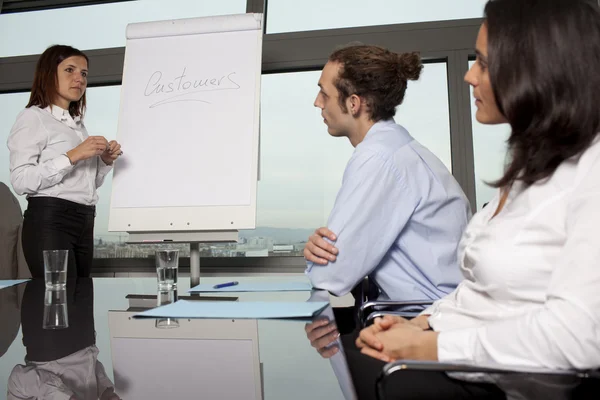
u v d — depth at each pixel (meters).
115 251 2.96
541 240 0.70
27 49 3.07
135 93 2.35
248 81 2.29
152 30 2.42
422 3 2.69
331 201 2.80
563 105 0.68
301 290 1.35
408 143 1.41
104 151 2.25
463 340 0.65
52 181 2.14
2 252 2.84
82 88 2.38
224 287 1.45
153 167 2.23
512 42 0.71
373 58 1.43
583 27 0.68
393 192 1.32
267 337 0.75
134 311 1.03
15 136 2.21
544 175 0.72
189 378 0.53
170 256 1.46
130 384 0.50
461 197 1.43
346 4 2.76
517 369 0.54
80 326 0.85
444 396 0.58
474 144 2.62
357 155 1.36
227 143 2.22
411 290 1.35
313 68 2.79
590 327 0.56
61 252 1.38
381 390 0.53
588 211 0.61
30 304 1.13
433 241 1.37
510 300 0.74
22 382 0.51
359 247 1.29
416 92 2.71
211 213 2.15
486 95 0.80
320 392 0.48
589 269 0.58
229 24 2.37
